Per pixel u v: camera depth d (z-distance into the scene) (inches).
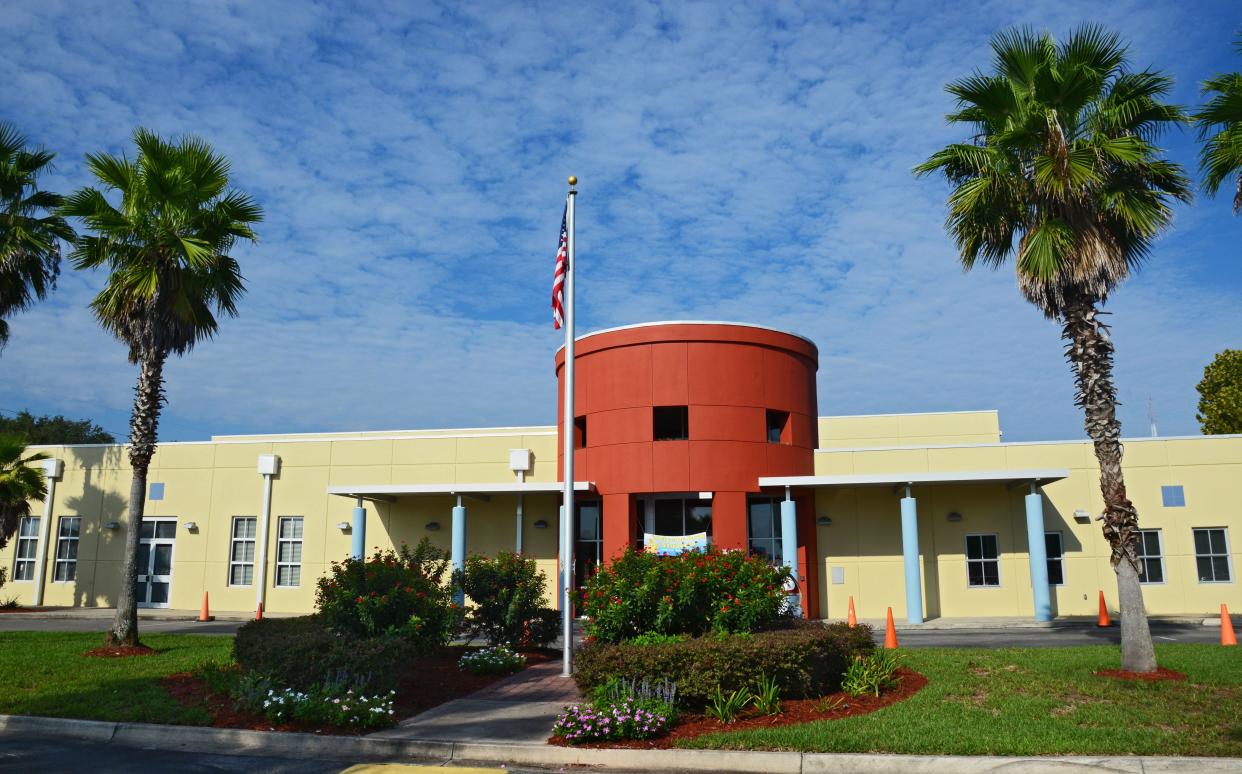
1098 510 927.0
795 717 403.2
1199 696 415.8
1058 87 527.2
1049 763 326.6
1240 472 911.7
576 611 922.1
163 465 1122.7
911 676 488.4
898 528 953.5
